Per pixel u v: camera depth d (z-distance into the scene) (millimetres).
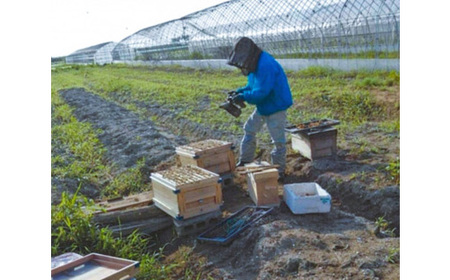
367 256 3594
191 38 23500
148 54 28297
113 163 7020
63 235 4180
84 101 13461
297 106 9852
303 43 15477
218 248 4203
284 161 5727
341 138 7043
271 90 5359
